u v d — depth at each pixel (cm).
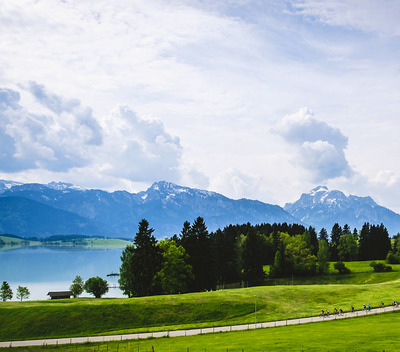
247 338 6519
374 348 5194
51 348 7000
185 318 8625
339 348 5306
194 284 11375
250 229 14575
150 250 10569
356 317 7812
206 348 5959
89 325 8312
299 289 10562
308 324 7500
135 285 10562
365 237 18912
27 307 9138
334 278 14562
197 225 11700
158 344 6662
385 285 10831
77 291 15038
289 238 16325
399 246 18175
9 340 7656
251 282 14100
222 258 14612
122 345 6838
